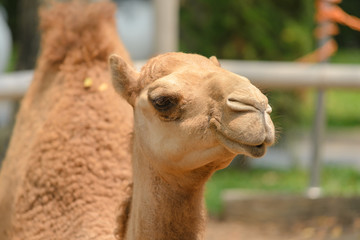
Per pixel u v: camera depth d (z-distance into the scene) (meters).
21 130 14.57
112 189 12.89
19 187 13.59
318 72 24.25
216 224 25.28
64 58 14.55
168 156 9.80
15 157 14.20
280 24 36.72
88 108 13.77
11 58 58.25
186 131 9.45
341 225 24.39
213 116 9.12
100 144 13.33
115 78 11.04
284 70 24.31
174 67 10.17
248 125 8.56
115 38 15.07
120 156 13.27
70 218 12.64
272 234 23.91
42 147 13.47
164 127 9.79
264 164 37.41
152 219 10.25
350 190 28.64
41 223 12.92
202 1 36.56
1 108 52.06
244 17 36.25
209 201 26.94
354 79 24.14
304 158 40.19
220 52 37.03
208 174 9.99
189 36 36.84
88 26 14.72
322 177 31.78
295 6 36.88
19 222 13.29
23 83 21.56
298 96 36.19
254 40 36.59
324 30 24.59
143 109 10.25
